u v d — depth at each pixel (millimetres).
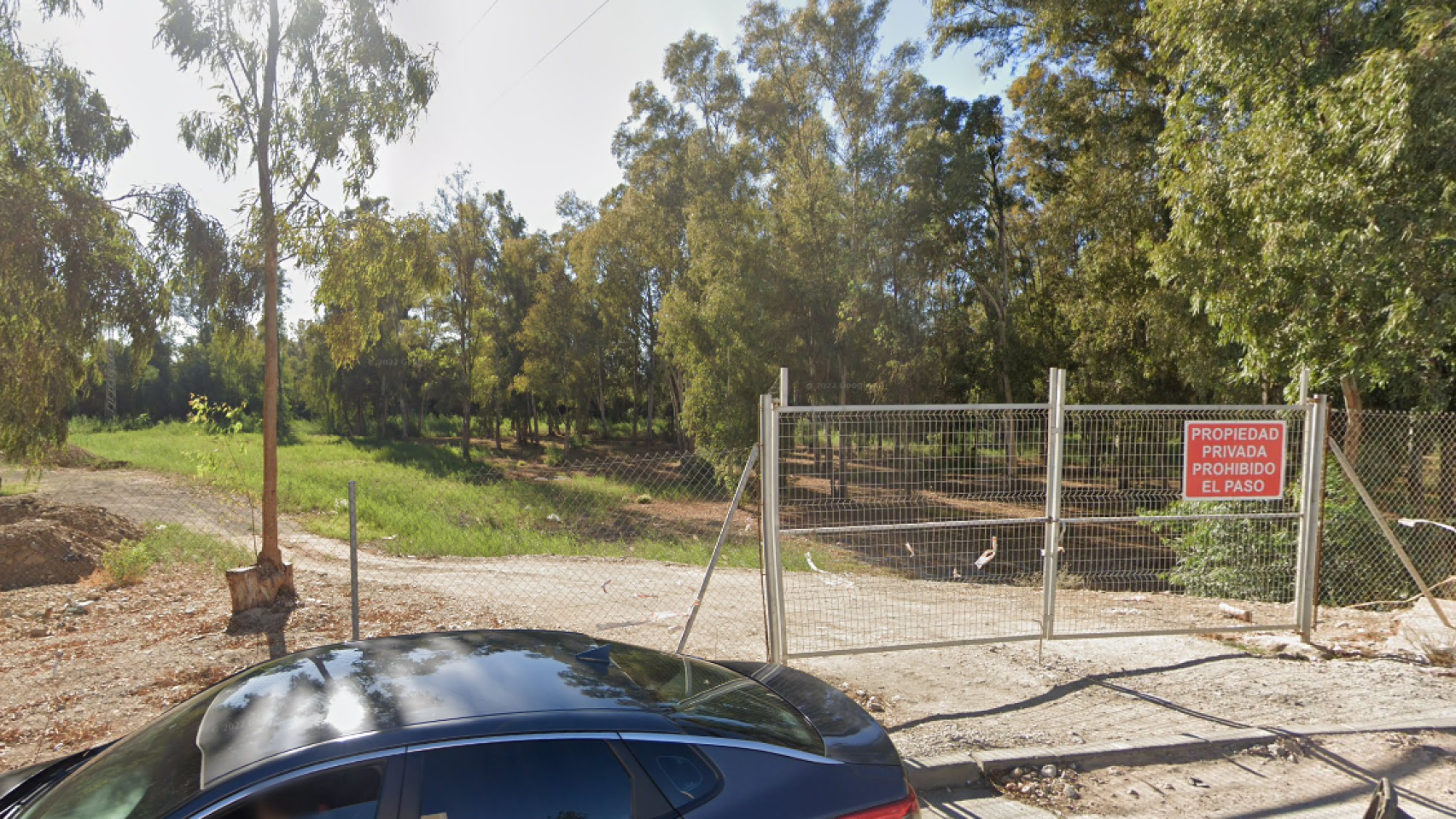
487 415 66562
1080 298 27531
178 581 10977
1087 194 24234
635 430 66938
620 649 3275
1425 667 6410
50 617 8875
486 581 11430
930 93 33562
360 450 45938
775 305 32406
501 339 54469
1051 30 25812
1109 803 4383
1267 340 12055
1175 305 20172
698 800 2459
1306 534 7082
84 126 9875
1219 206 12195
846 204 33438
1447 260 9375
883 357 32969
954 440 7766
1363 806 4316
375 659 2908
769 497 5977
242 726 2480
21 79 9320
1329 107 9969
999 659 6758
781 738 2781
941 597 9438
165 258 9086
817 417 7176
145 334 9617
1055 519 6531
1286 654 6809
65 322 9242
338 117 9141
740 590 10680
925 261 33750
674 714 2676
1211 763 4855
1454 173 9039
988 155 35938
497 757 2361
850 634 7660
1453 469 11266
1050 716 5496
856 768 2768
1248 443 6844
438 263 10078
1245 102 12023
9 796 2748
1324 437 7023
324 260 9430
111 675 6719
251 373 66688
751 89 36625
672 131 41438
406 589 10555
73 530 12859
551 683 2736
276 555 9344
